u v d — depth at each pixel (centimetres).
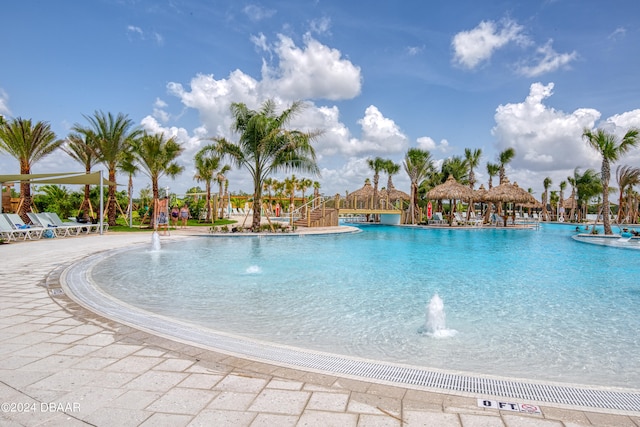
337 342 416
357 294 647
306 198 4056
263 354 338
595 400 262
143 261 989
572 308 571
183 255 1112
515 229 2767
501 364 363
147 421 222
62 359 316
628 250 1384
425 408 245
